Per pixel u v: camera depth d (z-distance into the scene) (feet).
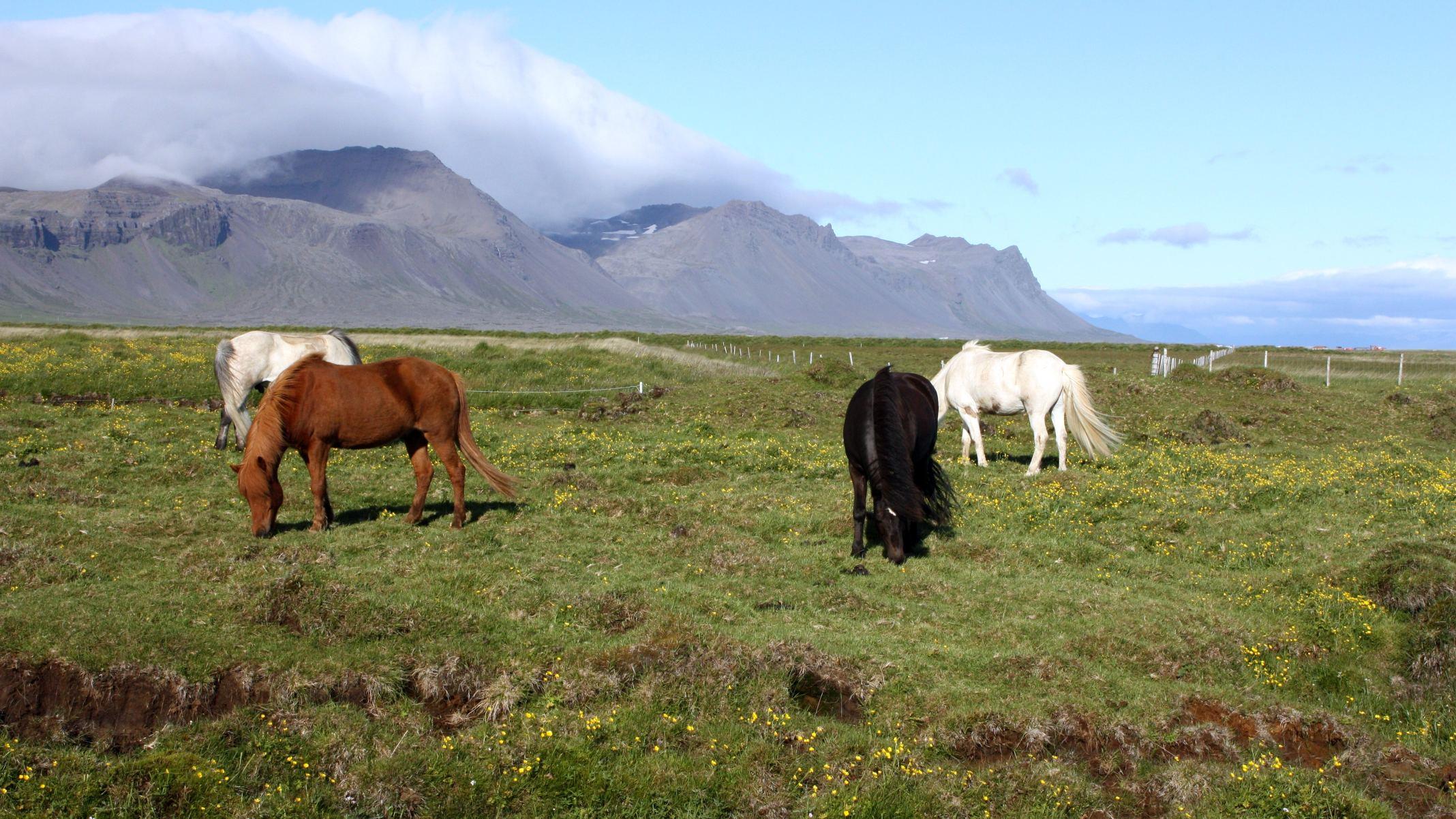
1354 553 38.19
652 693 25.43
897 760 23.35
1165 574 38.29
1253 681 29.45
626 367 107.65
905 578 36.11
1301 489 49.47
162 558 33.86
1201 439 73.05
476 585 32.50
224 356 57.82
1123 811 22.62
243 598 29.22
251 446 37.06
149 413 69.92
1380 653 30.81
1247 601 35.09
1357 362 144.15
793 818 21.45
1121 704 26.78
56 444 53.26
